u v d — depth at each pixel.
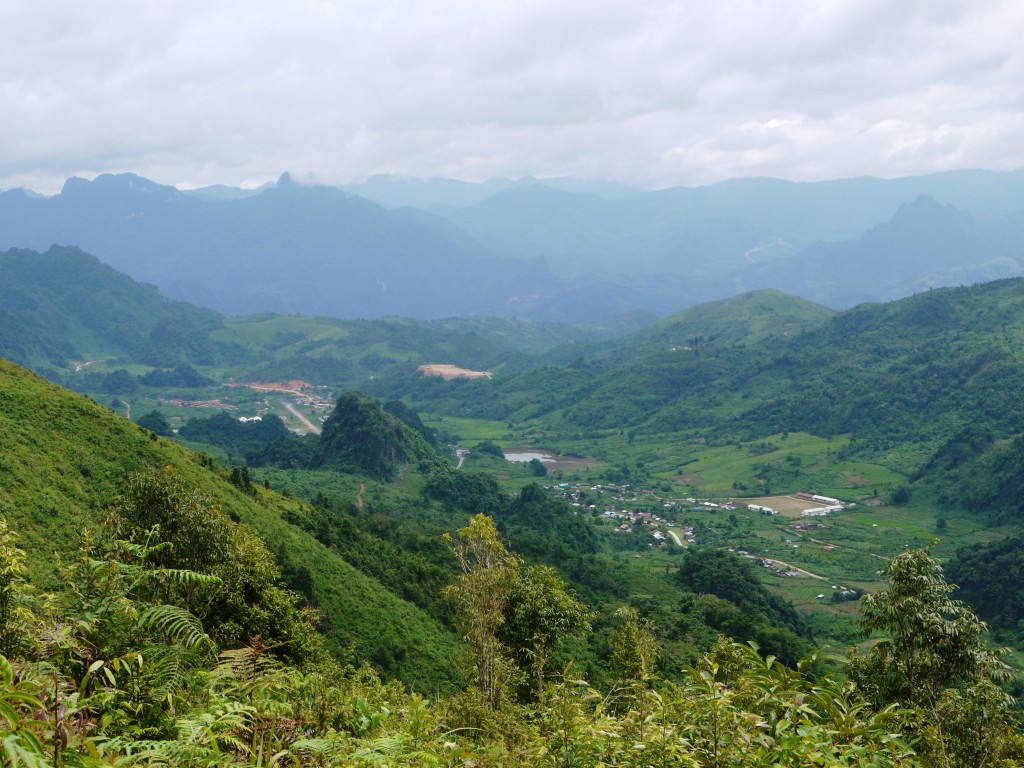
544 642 29.09
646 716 6.84
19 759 3.99
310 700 8.15
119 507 19.53
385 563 74.75
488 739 12.14
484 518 28.55
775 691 6.96
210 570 19.41
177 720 6.74
